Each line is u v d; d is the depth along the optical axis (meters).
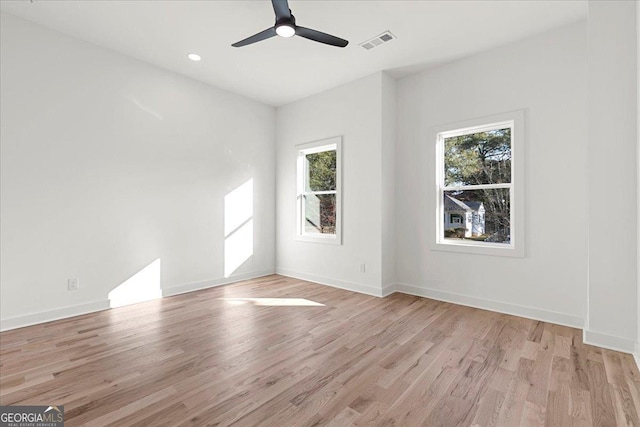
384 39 3.10
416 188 3.87
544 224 2.97
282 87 4.32
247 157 4.71
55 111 2.95
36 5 2.59
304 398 1.75
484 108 3.32
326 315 3.13
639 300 2.18
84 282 3.14
